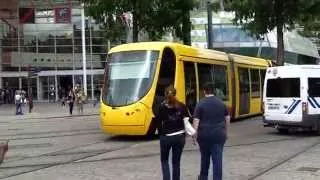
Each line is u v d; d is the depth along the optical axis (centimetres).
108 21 2986
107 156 1661
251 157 1573
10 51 6731
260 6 2994
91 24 6631
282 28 3134
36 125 3127
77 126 2922
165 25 3025
